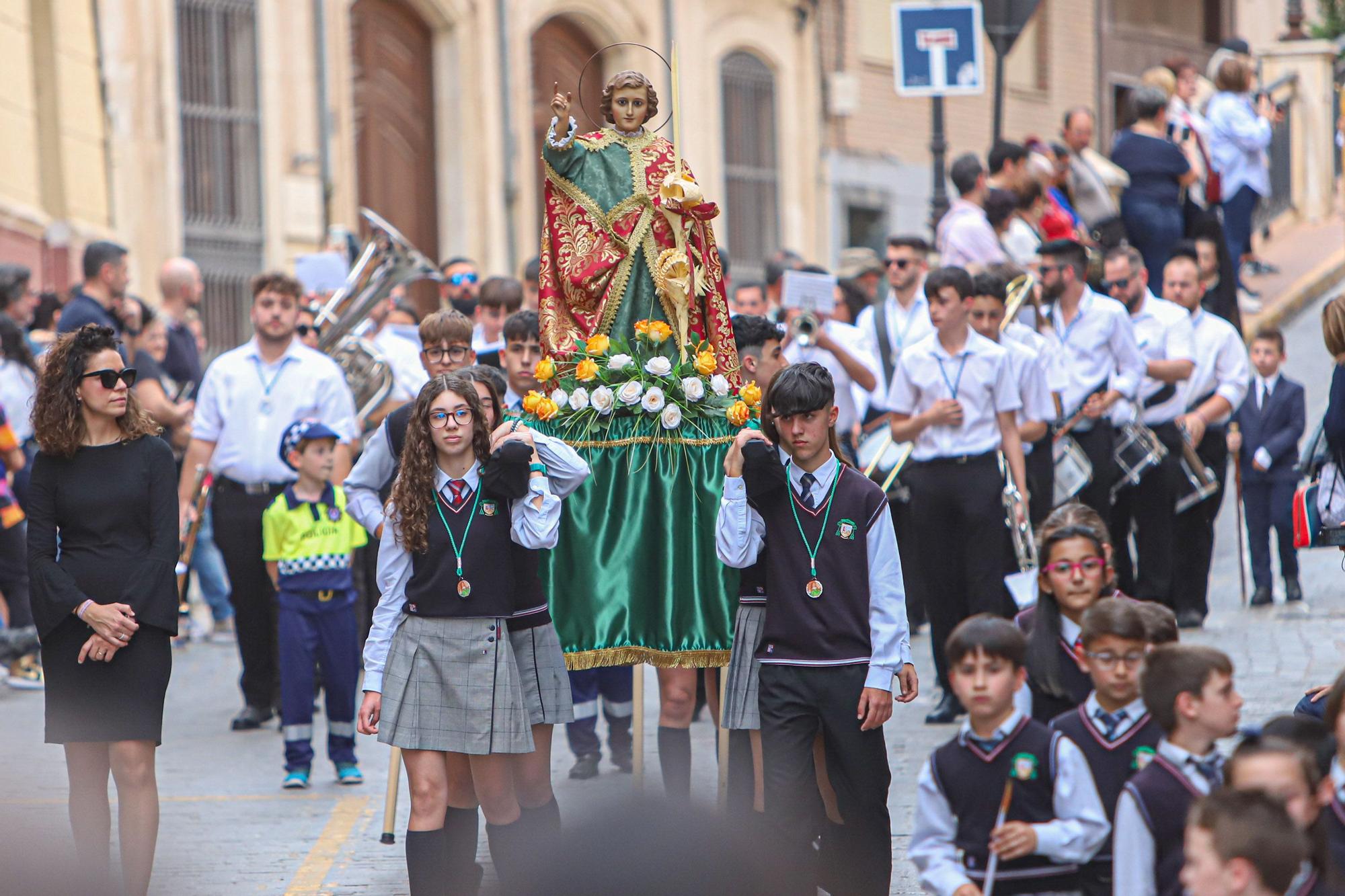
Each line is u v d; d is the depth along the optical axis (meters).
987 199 23.88
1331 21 48.00
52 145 30.17
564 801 12.38
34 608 11.70
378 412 20.44
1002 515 16.64
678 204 12.95
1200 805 7.88
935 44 25.78
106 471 11.84
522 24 38.72
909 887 11.95
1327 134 43.00
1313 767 8.47
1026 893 9.35
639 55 40.81
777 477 11.13
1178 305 20.78
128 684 11.64
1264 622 20.44
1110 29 53.91
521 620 11.45
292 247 34.72
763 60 43.75
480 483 11.21
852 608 11.04
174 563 11.88
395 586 11.30
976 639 9.33
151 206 32.34
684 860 6.82
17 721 18.06
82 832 11.72
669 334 13.02
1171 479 19.62
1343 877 8.80
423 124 37.66
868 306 21.95
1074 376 19.23
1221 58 34.59
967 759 9.45
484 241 38.12
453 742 11.02
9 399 20.28
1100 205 29.16
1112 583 10.73
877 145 46.53
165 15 32.47
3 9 28.80
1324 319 12.85
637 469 12.73
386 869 12.91
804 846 10.73
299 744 15.70
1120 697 9.39
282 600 15.81
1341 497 12.99
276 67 34.47
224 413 17.77
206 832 14.01
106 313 21.00
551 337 13.22
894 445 18.75
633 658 12.59
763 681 11.18
